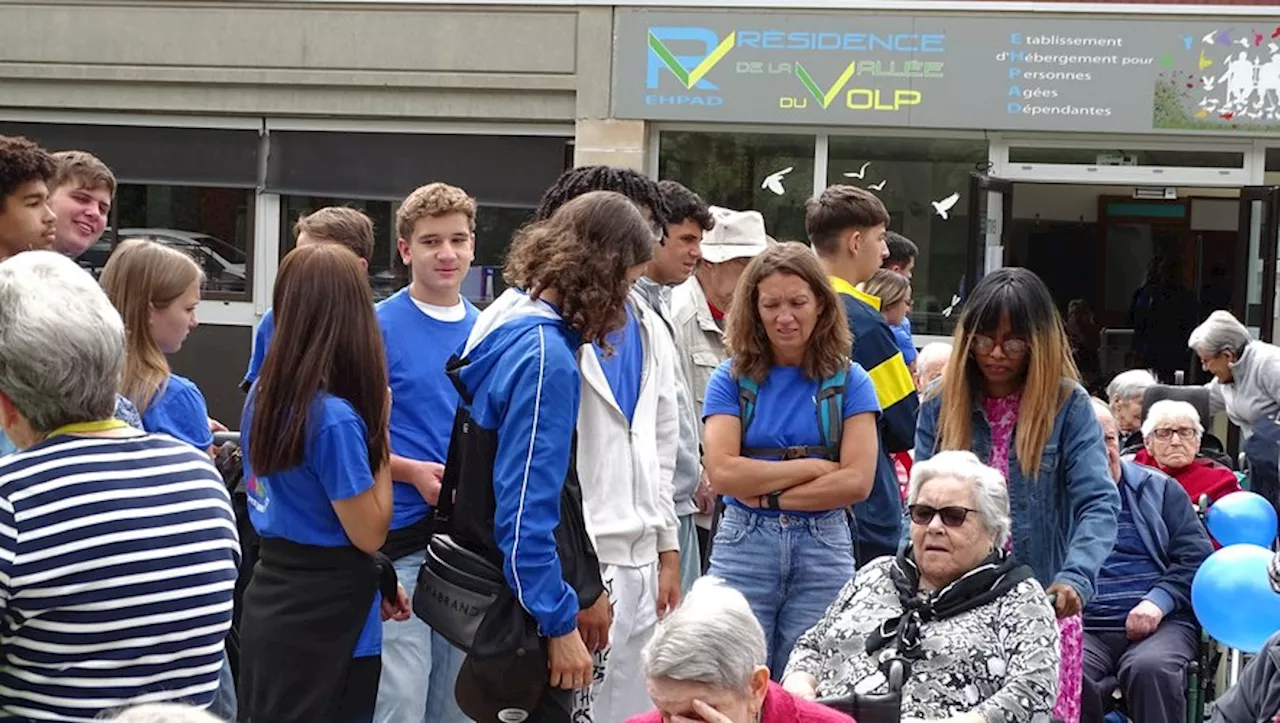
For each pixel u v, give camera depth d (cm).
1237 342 888
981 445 458
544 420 374
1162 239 1474
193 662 285
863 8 1195
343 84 1278
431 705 480
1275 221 1195
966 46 1188
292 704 391
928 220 1234
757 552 466
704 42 1220
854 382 473
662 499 448
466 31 1258
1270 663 417
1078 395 453
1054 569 454
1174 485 612
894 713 369
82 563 269
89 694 272
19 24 1313
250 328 1327
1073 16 1174
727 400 476
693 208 521
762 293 466
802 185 1245
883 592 421
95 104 1317
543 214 457
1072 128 1184
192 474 290
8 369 272
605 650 405
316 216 559
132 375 432
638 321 442
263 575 397
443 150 1290
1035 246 1496
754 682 321
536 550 371
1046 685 396
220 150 1316
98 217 508
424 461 476
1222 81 1169
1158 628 594
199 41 1291
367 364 389
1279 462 855
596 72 1238
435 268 485
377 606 405
